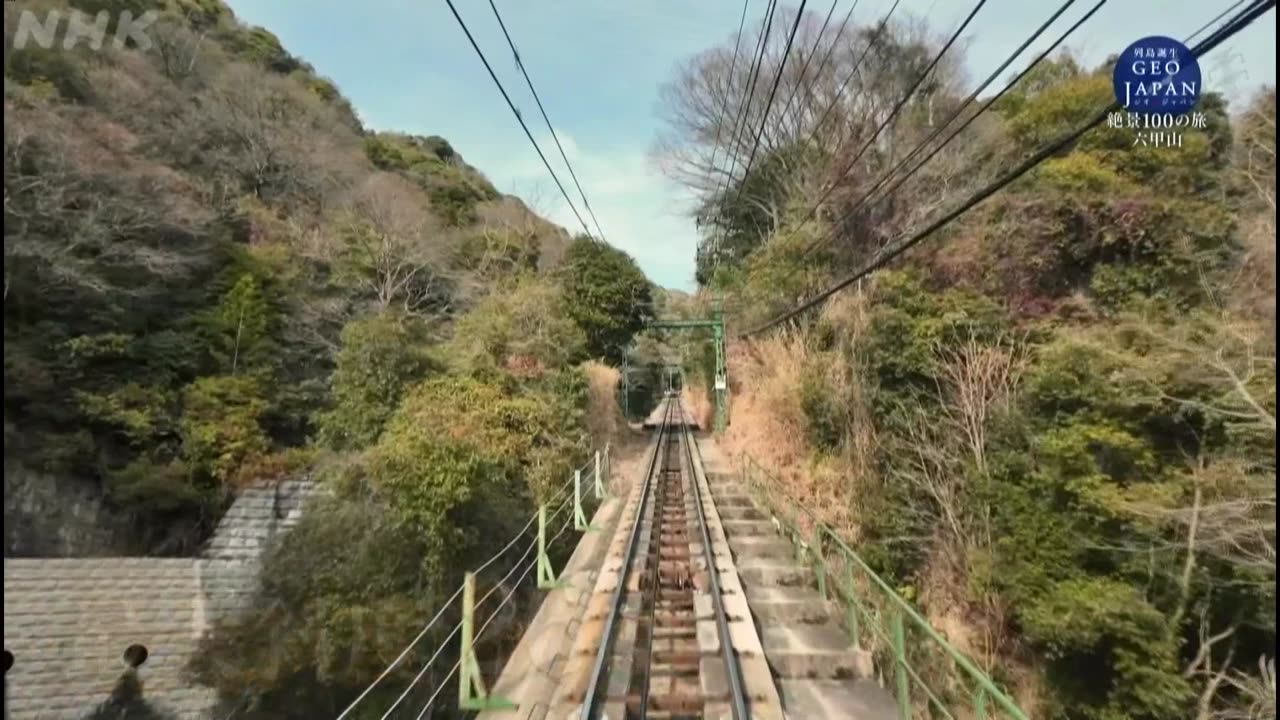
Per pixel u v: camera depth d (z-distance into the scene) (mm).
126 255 18344
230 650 12055
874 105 25344
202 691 12406
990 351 13719
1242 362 9320
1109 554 10234
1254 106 11203
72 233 16672
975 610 12625
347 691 11023
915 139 21500
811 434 19969
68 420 16391
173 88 24031
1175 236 12414
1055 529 11031
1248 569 8648
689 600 10305
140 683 13023
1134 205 12867
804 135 28641
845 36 26625
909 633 12367
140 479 16766
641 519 15859
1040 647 10859
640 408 53375
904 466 15102
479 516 13062
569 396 22891
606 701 6754
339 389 18375
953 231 16531
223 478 18141
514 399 19125
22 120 15312
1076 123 15484
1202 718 8844
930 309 15523
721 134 33031
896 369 15672
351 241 27859
